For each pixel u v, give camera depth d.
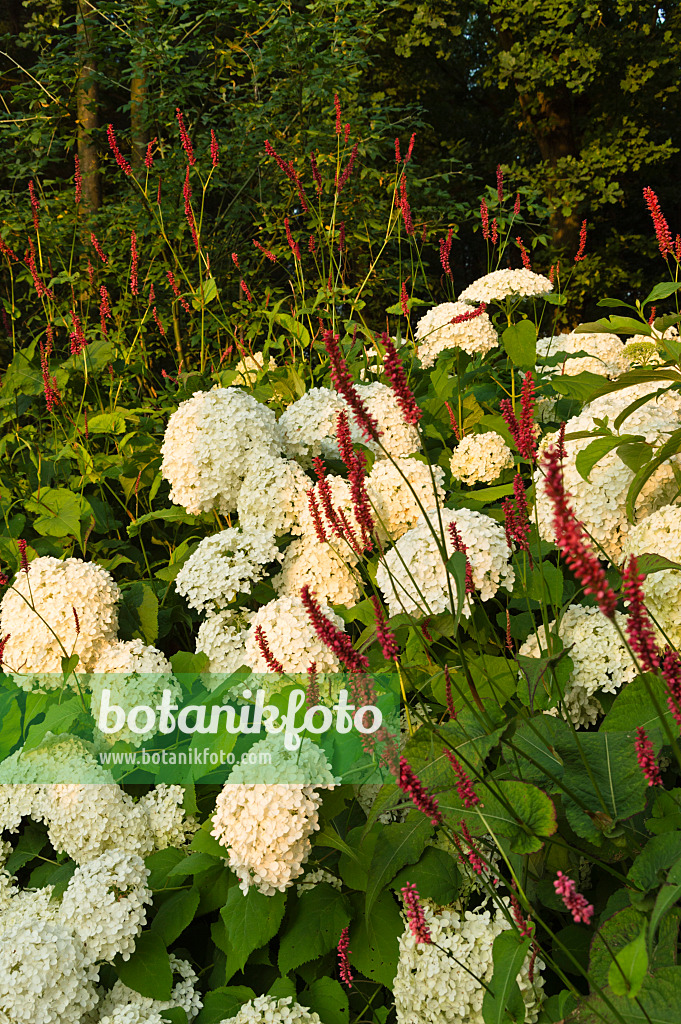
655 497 2.44
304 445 3.17
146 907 2.32
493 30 15.36
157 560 3.63
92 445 4.08
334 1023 1.98
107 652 2.64
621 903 1.74
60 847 2.36
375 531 2.45
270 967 2.22
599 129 13.77
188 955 2.30
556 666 2.05
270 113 7.03
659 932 1.56
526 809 1.67
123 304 5.40
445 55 13.56
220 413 3.00
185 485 3.05
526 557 2.33
